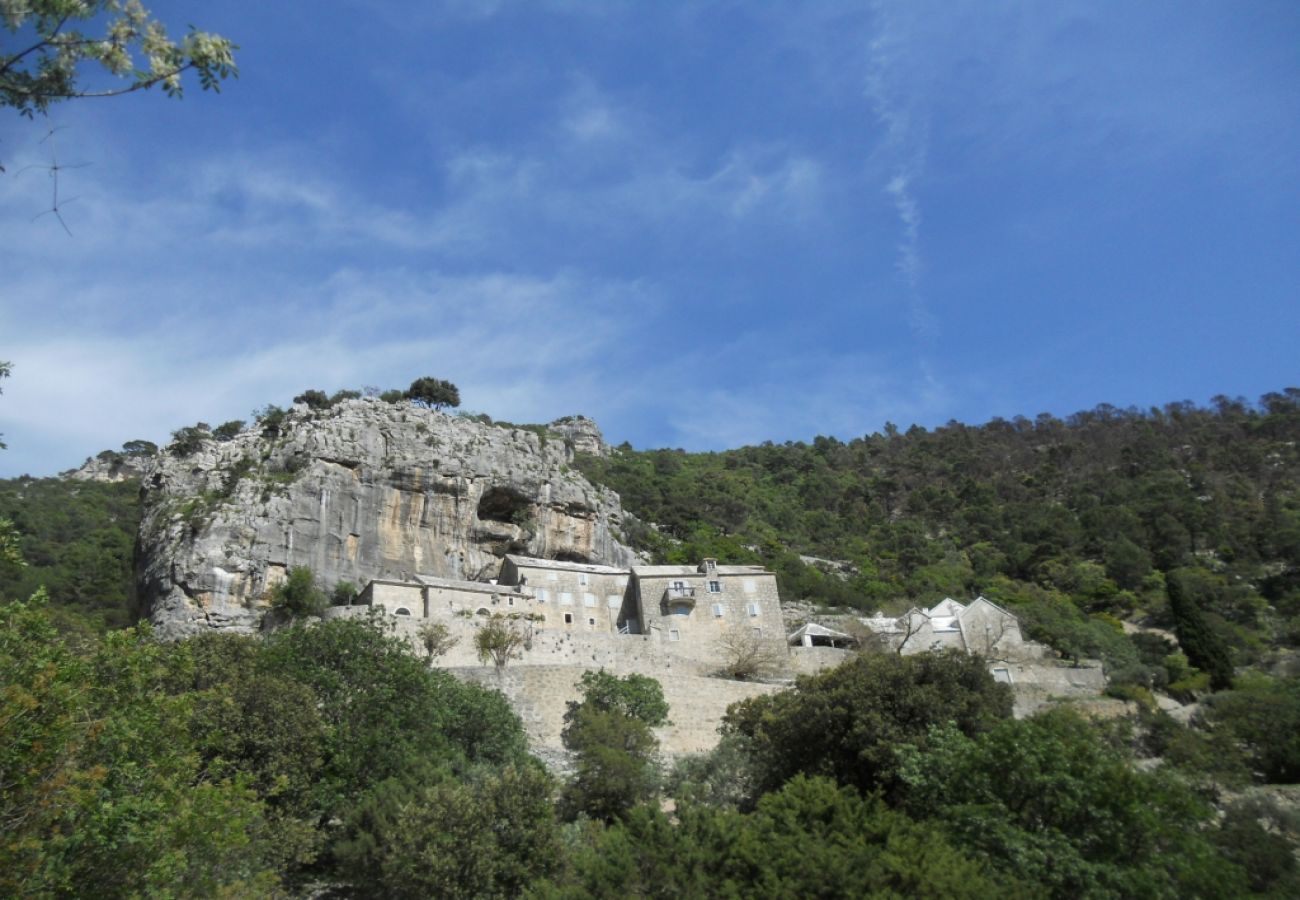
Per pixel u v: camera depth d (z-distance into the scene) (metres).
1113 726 59.75
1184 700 82.81
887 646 88.12
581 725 57.94
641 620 89.56
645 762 52.25
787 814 34.53
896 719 46.22
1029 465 198.62
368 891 38.47
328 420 102.75
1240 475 167.50
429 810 38.28
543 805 39.03
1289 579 120.06
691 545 136.00
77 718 26.94
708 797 47.78
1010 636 91.12
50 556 122.75
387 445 102.38
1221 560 133.12
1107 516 145.62
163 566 87.12
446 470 102.69
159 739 29.47
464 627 77.69
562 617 91.44
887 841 32.69
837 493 193.75
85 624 63.34
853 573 140.00
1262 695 62.31
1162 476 169.25
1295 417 189.38
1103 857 33.88
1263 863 38.75
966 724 46.25
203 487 96.94
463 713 53.62
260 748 42.53
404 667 53.00
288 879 40.88
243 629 85.12
